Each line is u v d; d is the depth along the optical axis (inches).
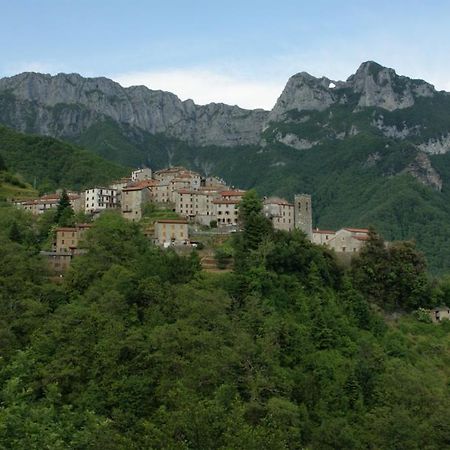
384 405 5359.3
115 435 3403.1
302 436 4781.0
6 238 7421.3
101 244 7126.0
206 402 3646.7
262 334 5738.2
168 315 5733.3
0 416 2625.5
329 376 5649.6
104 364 4712.1
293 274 6934.1
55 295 6131.9
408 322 7436.0
